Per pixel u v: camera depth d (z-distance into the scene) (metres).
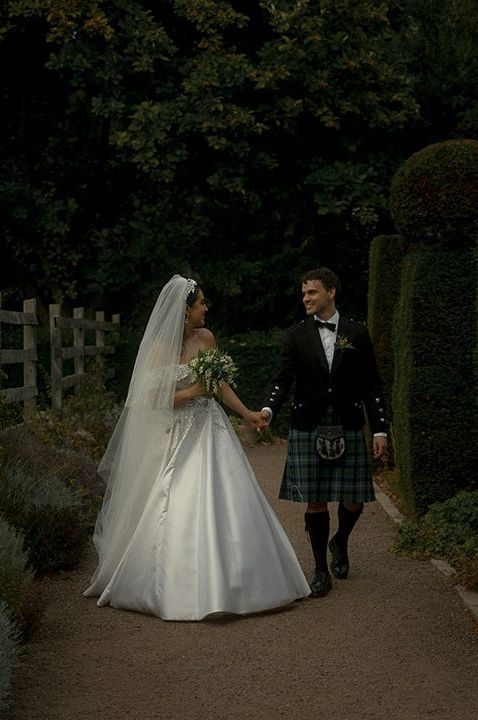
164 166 14.49
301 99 14.35
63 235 15.23
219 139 13.95
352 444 5.86
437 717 3.91
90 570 6.41
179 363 5.79
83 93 15.02
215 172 14.73
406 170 7.54
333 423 5.82
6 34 14.84
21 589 4.91
